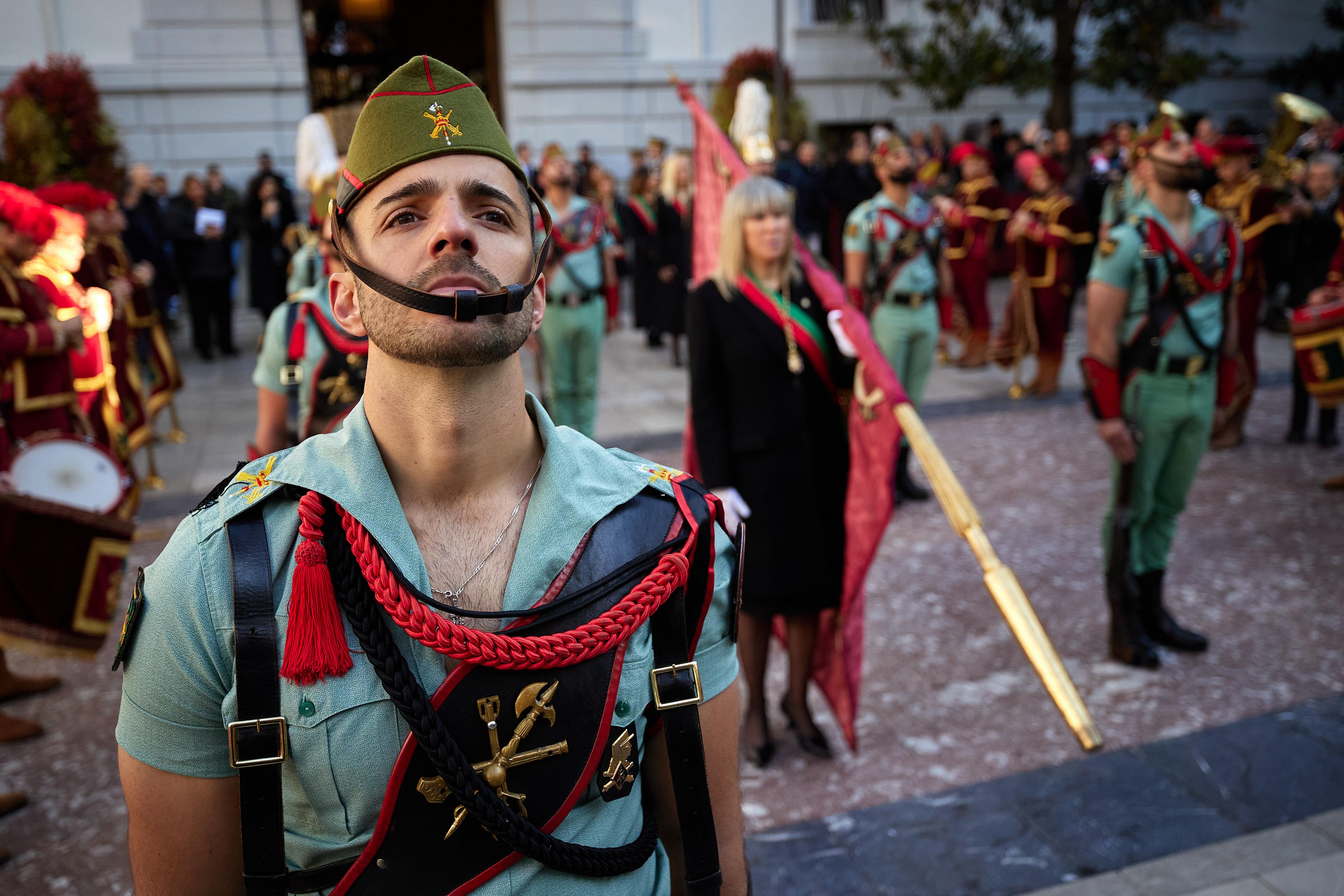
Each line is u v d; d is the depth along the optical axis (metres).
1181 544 4.77
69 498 3.65
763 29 15.70
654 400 8.23
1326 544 4.69
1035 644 1.65
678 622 1.00
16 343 3.81
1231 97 19.00
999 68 14.03
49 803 3.03
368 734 0.87
